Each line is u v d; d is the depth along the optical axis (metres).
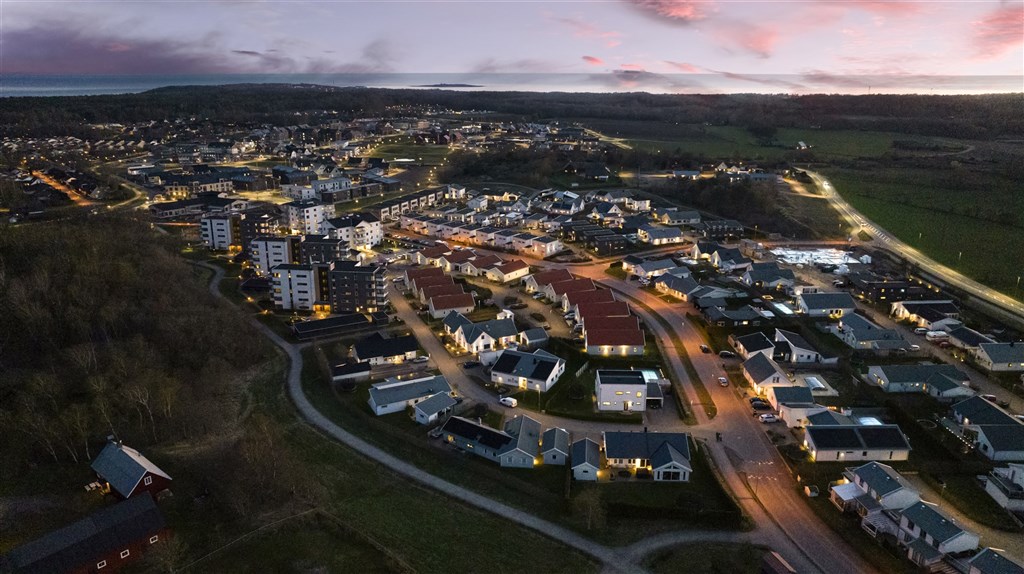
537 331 129.25
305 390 111.06
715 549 72.19
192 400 99.81
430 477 86.56
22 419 83.38
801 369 116.44
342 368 113.94
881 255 184.00
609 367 118.25
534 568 68.81
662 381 110.75
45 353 106.56
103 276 124.44
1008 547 71.81
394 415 103.12
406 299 155.50
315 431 97.69
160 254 152.25
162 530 69.00
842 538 74.06
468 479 86.50
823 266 174.12
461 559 69.81
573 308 143.25
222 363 112.00
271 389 110.94
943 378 105.44
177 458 85.75
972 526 75.38
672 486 84.31
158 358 107.00
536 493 82.50
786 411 98.44
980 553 65.50
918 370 108.69
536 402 106.88
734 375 114.88
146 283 129.12
